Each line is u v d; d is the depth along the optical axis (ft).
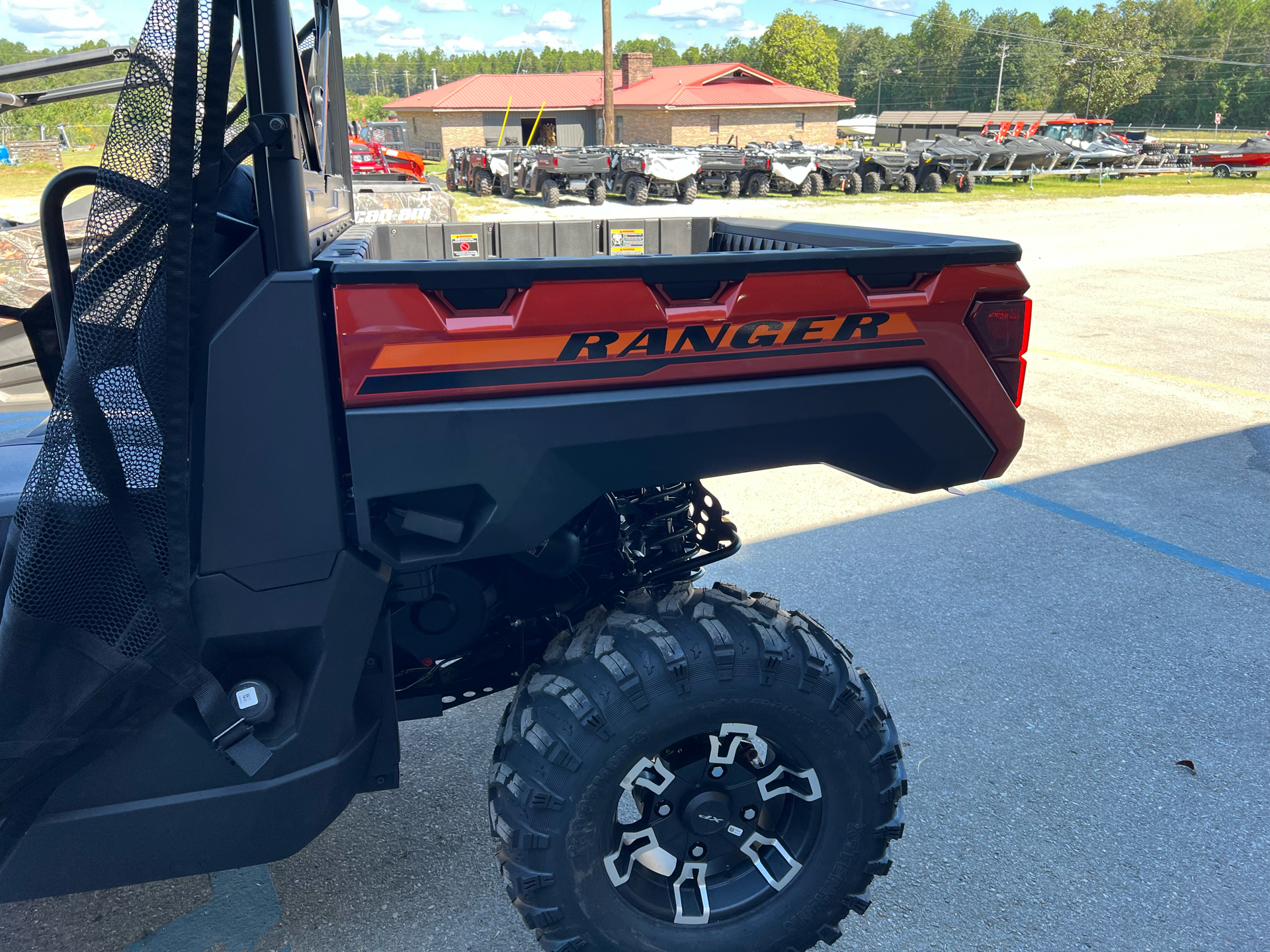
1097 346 29.40
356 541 5.51
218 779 5.45
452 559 5.53
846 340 5.85
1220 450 19.71
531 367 5.29
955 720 10.17
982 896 7.67
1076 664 11.32
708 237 10.88
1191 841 8.33
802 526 15.66
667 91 148.25
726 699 5.73
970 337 6.15
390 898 7.59
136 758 5.31
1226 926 7.35
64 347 5.12
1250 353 28.60
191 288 4.76
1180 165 118.62
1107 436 20.61
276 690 5.52
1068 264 47.26
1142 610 12.72
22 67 7.12
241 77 4.95
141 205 4.52
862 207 76.33
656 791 6.16
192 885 7.69
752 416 5.77
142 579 4.97
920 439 6.25
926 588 13.34
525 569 7.40
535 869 5.77
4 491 6.47
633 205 76.74
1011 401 6.40
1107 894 7.70
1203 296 38.19
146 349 4.69
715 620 5.95
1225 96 354.54
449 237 10.26
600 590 7.78
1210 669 11.24
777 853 6.47
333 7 8.38
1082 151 102.78
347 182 9.21
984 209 75.92
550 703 5.72
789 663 5.84
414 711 7.54
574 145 160.04
